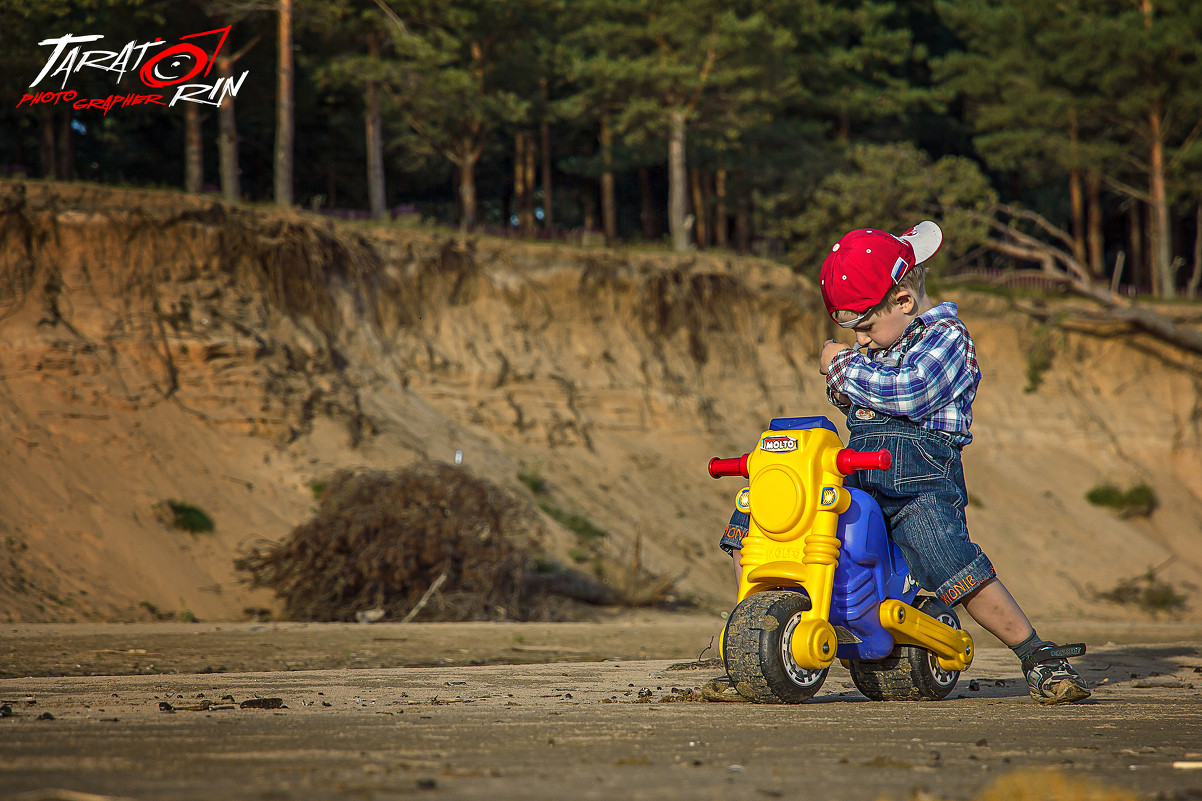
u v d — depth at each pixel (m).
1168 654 8.66
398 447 25.73
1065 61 48.00
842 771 2.19
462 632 12.77
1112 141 52.69
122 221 25.41
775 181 54.19
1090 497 39.31
